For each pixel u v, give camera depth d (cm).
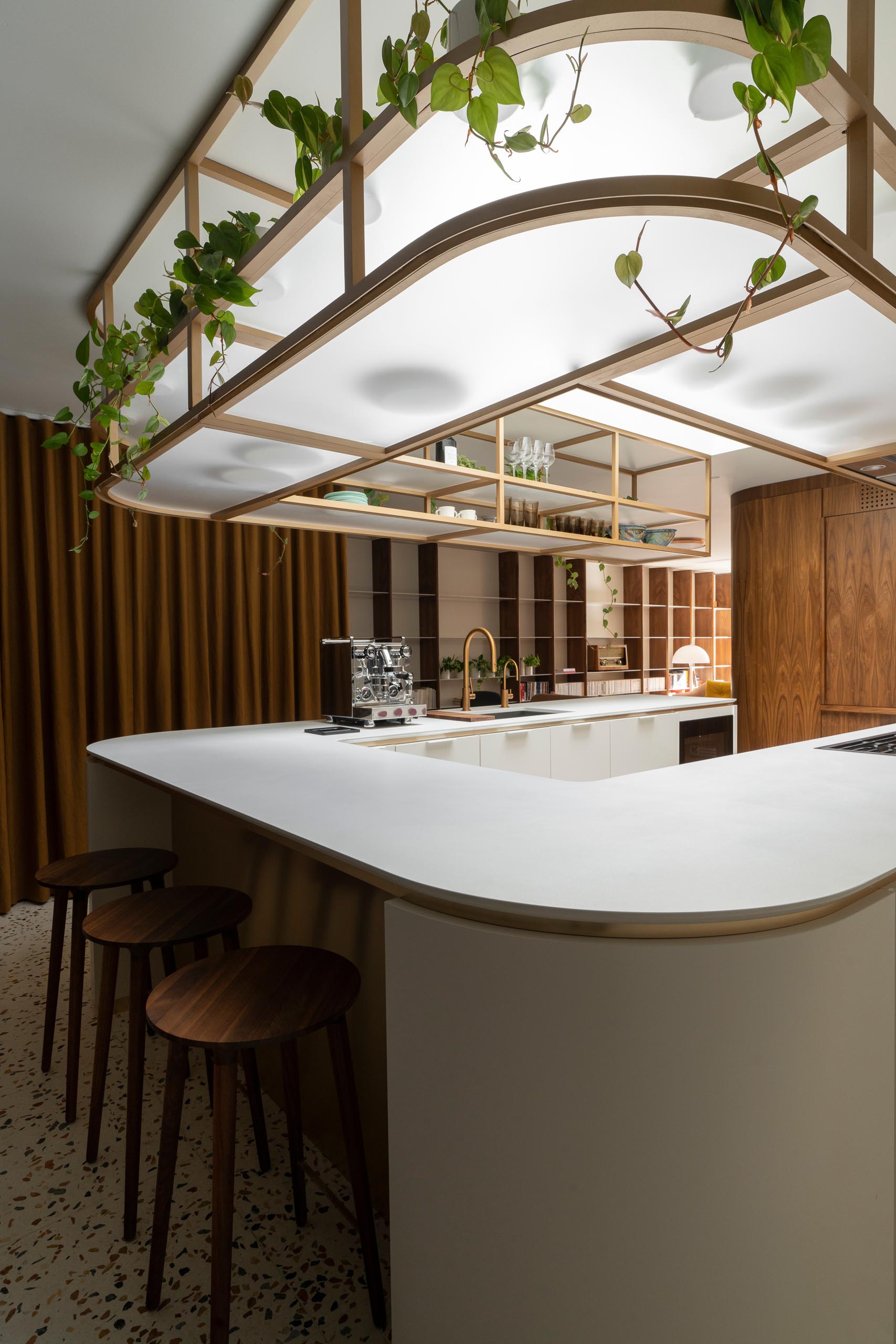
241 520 320
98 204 208
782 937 97
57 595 379
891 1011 115
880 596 450
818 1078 101
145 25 152
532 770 349
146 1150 182
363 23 153
